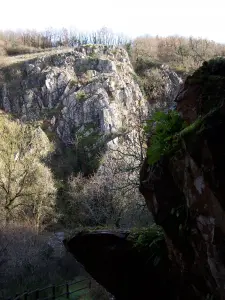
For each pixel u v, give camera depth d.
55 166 35.88
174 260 4.66
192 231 3.89
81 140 38.66
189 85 3.86
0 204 23.86
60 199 27.75
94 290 15.99
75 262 21.44
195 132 3.50
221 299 3.72
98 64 49.91
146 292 5.61
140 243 5.51
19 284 18.75
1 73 50.88
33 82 49.22
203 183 3.46
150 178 4.39
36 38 71.31
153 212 4.47
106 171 19.70
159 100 17.91
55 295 17.48
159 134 4.16
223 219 3.31
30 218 25.00
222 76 3.60
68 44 69.81
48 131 42.91
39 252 20.91
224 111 3.38
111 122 39.91
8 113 46.22
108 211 16.52
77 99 44.56
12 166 24.06
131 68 48.34
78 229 6.43
